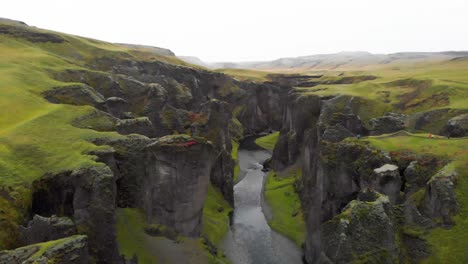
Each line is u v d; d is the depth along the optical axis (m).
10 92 75.38
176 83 132.38
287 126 131.00
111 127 68.56
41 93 80.25
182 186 59.94
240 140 165.00
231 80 193.62
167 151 58.66
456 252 40.22
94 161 50.66
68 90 83.38
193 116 104.19
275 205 87.25
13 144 54.28
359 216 42.69
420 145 56.41
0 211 42.81
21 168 49.84
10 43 120.38
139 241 55.19
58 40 134.38
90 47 140.75
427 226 43.75
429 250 41.69
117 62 135.88
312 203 67.06
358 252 41.12
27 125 60.66
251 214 84.00
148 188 58.94
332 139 70.50
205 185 63.34
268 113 198.75
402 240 43.78
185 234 60.81
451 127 64.88
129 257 51.41
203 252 59.03
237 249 67.56
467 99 87.56
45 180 48.59
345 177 58.62
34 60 105.31
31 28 138.88
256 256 65.50
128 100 103.25
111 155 54.53
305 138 97.31
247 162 130.25
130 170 59.22
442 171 46.56
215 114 101.12
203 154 61.78
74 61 124.44
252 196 95.94
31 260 33.19
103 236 46.06
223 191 86.94
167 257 55.34
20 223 43.91
